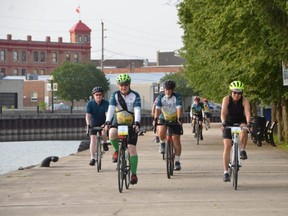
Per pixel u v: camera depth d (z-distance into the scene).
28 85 189.88
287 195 19.88
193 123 54.94
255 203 18.30
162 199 19.30
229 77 41.97
